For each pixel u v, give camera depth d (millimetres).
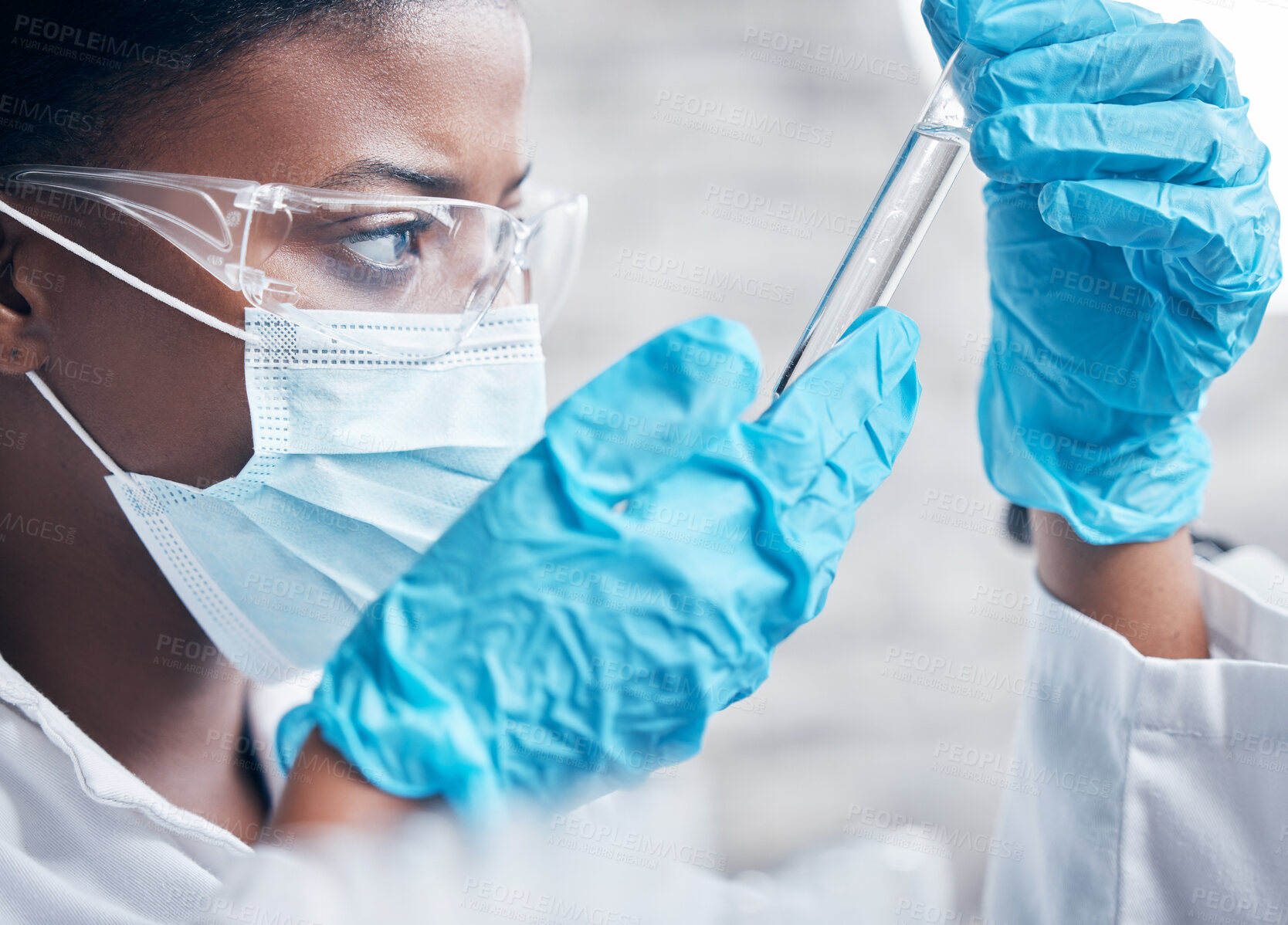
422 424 1072
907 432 954
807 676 2717
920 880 938
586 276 3072
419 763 703
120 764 980
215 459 1009
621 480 827
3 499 983
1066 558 1147
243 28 855
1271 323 2893
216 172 886
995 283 1210
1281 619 1018
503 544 790
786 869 909
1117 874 963
